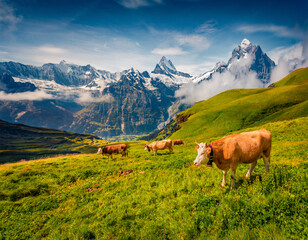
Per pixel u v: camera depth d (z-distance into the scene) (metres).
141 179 13.59
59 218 9.73
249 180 8.63
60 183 14.84
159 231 6.76
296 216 5.51
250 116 94.44
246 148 8.38
